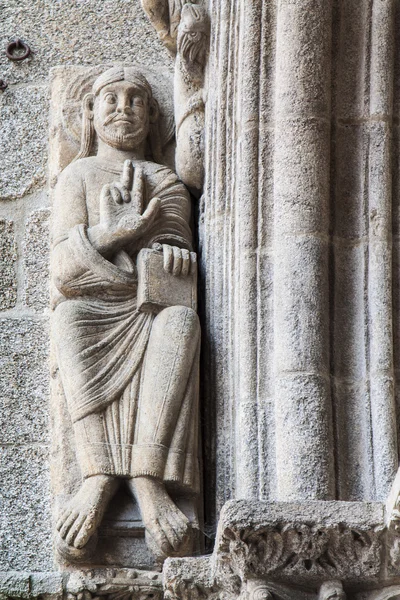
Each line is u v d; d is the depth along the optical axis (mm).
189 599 7621
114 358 8258
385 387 7934
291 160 8180
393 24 8492
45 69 9383
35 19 9492
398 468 7578
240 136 8344
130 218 8492
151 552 8016
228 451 8195
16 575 7977
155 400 8133
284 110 8250
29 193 9125
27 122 9258
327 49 8344
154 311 8383
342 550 7344
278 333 7988
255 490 7836
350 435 7902
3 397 8688
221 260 8484
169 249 8484
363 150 8320
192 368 8258
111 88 8898
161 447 8070
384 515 7305
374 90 8383
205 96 8781
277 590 7359
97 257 8398
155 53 9375
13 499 8484
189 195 8844
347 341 8062
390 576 7367
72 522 7969
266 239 8172
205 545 8102
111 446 8086
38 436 8609
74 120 9023
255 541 7312
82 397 8156
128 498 8125
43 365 8750
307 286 8008
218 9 8680
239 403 8039
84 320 8328
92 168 8742
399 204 8289
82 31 9453
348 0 8484
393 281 8156
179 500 8125
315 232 8094
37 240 9016
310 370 7891
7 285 8938
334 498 7738
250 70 8344
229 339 8344
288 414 7828
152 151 9008
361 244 8195
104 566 8016
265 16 8391
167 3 9023
